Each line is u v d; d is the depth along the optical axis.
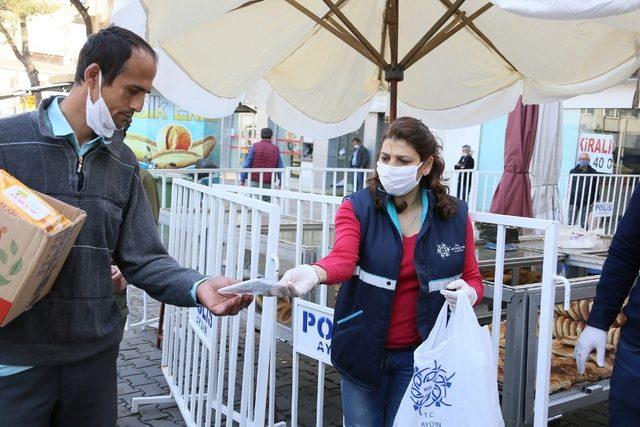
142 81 1.91
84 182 1.95
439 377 2.16
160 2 3.05
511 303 2.93
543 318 2.50
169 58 4.27
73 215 1.84
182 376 3.98
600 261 4.17
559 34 4.63
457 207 2.39
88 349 2.00
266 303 2.70
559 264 4.46
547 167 7.15
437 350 2.17
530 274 4.38
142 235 2.20
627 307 2.19
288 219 5.80
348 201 2.36
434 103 5.91
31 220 1.65
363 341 2.32
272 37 4.45
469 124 5.95
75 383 2.01
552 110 7.07
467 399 2.12
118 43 1.85
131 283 2.21
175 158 13.97
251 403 3.02
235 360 3.11
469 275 2.40
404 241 2.32
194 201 3.88
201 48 4.29
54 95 2.06
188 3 3.13
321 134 5.86
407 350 2.35
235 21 4.25
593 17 2.34
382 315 2.29
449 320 2.21
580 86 5.12
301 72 5.32
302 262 3.84
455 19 4.50
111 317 2.12
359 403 2.37
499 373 3.26
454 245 2.34
